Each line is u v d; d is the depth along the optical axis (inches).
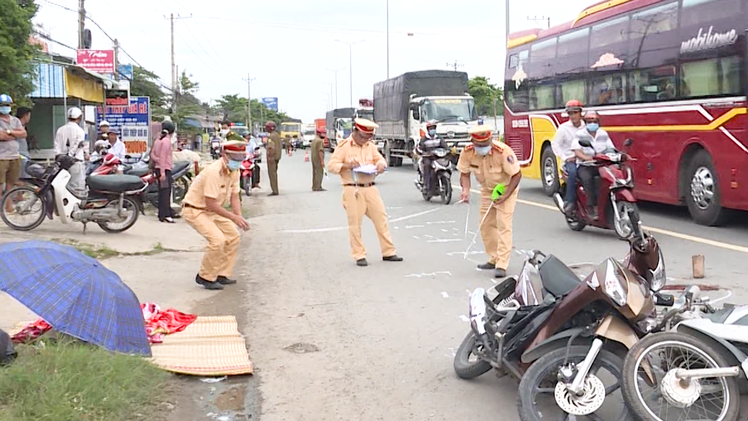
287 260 414.9
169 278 361.1
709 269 354.6
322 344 258.1
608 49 592.4
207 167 338.6
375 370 230.5
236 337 259.6
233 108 4589.1
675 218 538.3
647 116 544.1
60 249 224.4
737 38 446.9
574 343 174.4
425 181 689.0
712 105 471.8
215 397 208.8
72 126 481.7
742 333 159.3
